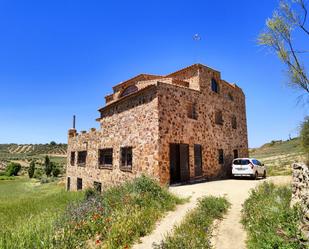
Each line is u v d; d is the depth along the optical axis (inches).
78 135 1105.4
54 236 268.7
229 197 502.6
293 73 266.4
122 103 797.9
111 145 836.0
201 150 772.0
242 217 352.8
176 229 291.3
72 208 409.1
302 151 475.8
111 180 814.5
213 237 292.2
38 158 4180.6
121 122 794.2
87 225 313.7
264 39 277.7
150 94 683.4
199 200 433.4
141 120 704.4
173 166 710.5
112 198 433.1
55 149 5324.8
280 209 290.4
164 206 404.2
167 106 678.5
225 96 940.0
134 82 911.0
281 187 434.0
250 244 252.1
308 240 200.2
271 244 211.5
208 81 848.3
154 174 634.2
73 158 1152.8
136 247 264.1
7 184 1660.9
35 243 255.1
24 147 5866.1
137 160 701.3
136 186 470.6
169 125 673.6
